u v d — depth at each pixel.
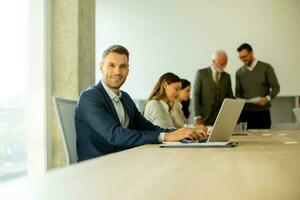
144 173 0.87
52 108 4.18
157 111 3.38
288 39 6.67
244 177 0.81
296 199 0.59
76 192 0.64
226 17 6.85
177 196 0.61
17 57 4.12
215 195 0.61
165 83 3.52
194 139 2.09
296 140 2.32
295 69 6.62
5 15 4.14
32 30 4.12
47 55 4.15
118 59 2.48
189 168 0.97
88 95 2.25
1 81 4.09
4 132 4.09
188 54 6.95
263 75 5.62
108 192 0.64
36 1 4.13
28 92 4.11
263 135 2.97
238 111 2.26
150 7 7.07
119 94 2.57
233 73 6.77
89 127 2.20
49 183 0.73
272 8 6.72
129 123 2.58
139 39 7.10
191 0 6.94
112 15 7.21
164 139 2.07
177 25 6.99
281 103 6.84
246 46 5.65
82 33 4.34
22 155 4.12
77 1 4.22
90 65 4.58
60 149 4.12
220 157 1.28
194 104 5.30
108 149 2.21
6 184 0.72
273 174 0.85
